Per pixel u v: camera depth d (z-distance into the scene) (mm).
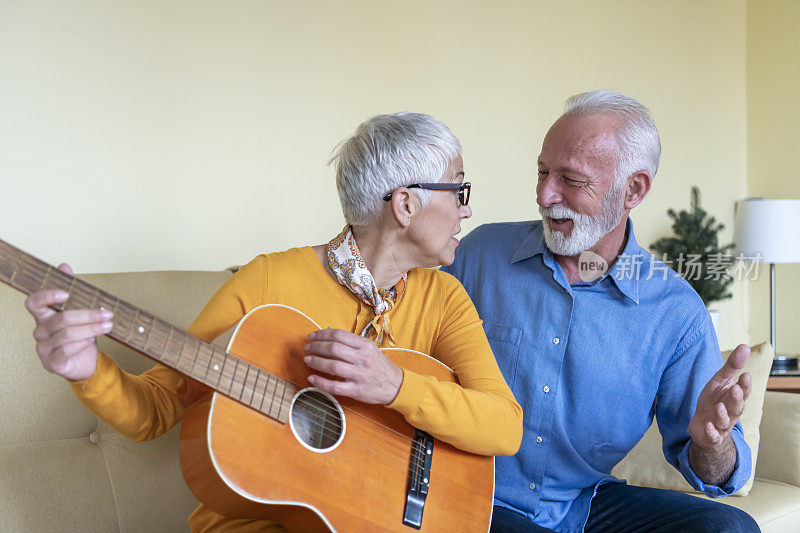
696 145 5113
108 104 2939
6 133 2727
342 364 1258
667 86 4969
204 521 1402
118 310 1082
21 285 1006
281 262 1488
